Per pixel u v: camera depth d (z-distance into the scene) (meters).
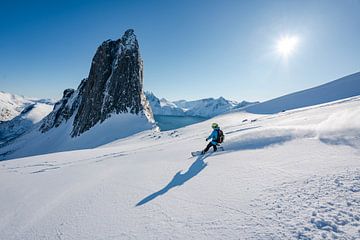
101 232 5.41
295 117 20.84
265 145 11.41
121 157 15.30
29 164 17.97
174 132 43.50
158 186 8.09
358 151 7.89
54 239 5.39
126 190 8.09
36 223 6.34
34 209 7.40
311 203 5.16
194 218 5.46
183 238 4.72
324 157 8.04
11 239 5.67
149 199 6.98
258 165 8.59
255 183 6.93
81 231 5.58
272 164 8.41
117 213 6.29
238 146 12.42
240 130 19.39
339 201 5.01
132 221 5.73
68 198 7.99
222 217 5.31
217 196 6.48
